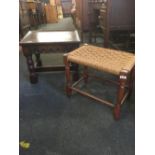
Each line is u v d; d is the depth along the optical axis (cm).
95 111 123
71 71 154
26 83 165
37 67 168
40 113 123
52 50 141
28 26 363
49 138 102
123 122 112
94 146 95
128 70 95
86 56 115
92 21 271
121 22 181
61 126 110
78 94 144
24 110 126
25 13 351
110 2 171
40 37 153
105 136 101
